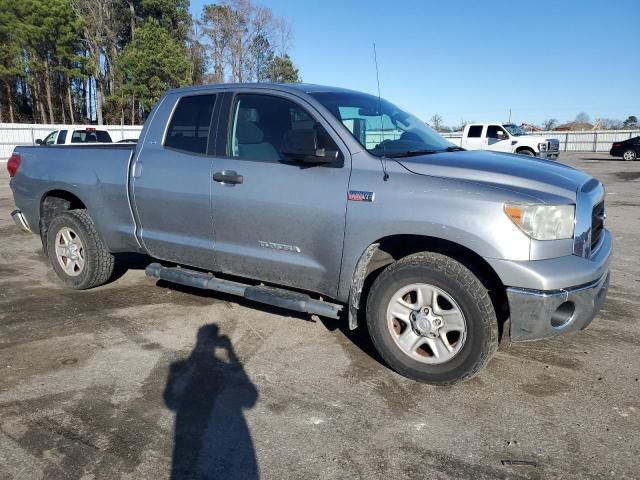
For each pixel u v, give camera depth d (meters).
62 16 39.50
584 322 3.41
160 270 4.76
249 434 3.02
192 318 4.77
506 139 23.34
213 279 4.48
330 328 4.55
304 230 3.88
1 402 3.34
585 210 3.41
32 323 4.64
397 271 3.55
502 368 3.82
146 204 4.71
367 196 3.59
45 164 5.47
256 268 4.21
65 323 4.65
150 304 5.13
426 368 3.54
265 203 4.00
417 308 3.54
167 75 42.06
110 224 5.06
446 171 3.50
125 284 5.75
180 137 4.59
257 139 4.16
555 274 3.18
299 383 3.60
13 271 6.30
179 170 4.47
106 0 49.62
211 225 4.35
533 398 3.41
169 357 3.99
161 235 4.71
